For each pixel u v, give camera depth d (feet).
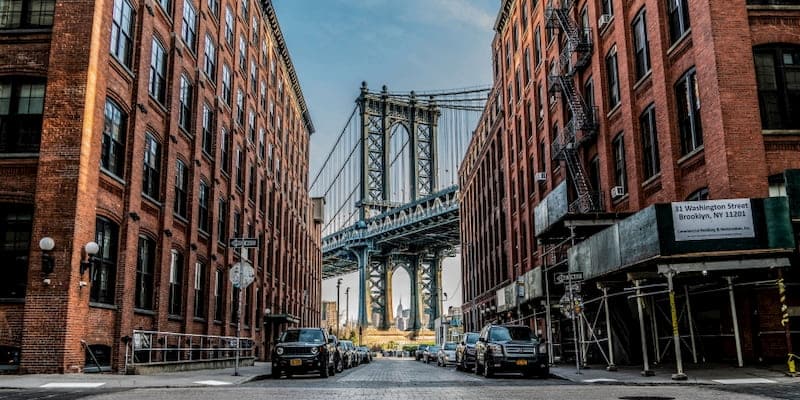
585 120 94.02
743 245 52.19
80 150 60.03
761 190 59.72
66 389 45.27
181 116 89.56
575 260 74.28
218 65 106.93
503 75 157.17
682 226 52.80
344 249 358.84
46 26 63.82
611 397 40.14
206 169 100.63
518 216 140.56
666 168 71.46
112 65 67.00
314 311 247.09
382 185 360.48
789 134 61.41
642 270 59.41
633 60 82.38
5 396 39.32
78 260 58.90
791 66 63.67
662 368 64.69
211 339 99.76
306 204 222.28
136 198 71.36
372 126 371.35
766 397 37.78
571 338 103.40
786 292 59.52
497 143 165.48
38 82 63.05
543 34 122.93
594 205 92.43
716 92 61.77
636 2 81.00
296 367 70.69
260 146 142.92
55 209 58.85
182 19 88.79
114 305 66.44
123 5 70.54
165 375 63.52
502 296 133.49
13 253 59.82
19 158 60.95
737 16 63.05
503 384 57.16
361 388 51.37
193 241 91.15
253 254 131.85
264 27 148.05
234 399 39.14
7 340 57.21
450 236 326.44
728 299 62.18
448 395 43.55
